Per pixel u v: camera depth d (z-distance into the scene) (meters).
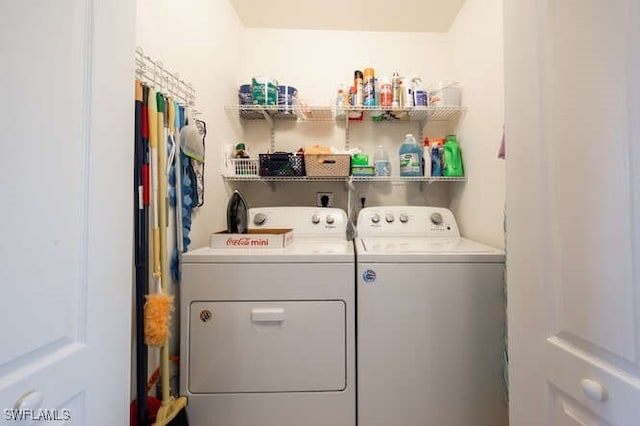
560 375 0.63
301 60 2.14
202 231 1.50
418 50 2.14
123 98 0.71
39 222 0.50
